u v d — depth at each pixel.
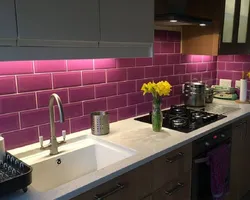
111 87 1.89
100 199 1.12
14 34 0.97
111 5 1.28
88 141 1.63
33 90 1.47
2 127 1.37
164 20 1.71
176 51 2.38
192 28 2.28
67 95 1.63
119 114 1.99
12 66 1.37
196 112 2.10
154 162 1.36
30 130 1.49
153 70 2.20
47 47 1.09
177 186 1.55
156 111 1.68
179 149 1.51
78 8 1.15
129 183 1.24
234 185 2.22
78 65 1.66
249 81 2.67
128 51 1.45
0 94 1.34
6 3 0.94
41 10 1.03
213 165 1.75
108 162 1.53
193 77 2.62
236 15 2.27
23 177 0.96
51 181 1.40
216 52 2.15
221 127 1.84
